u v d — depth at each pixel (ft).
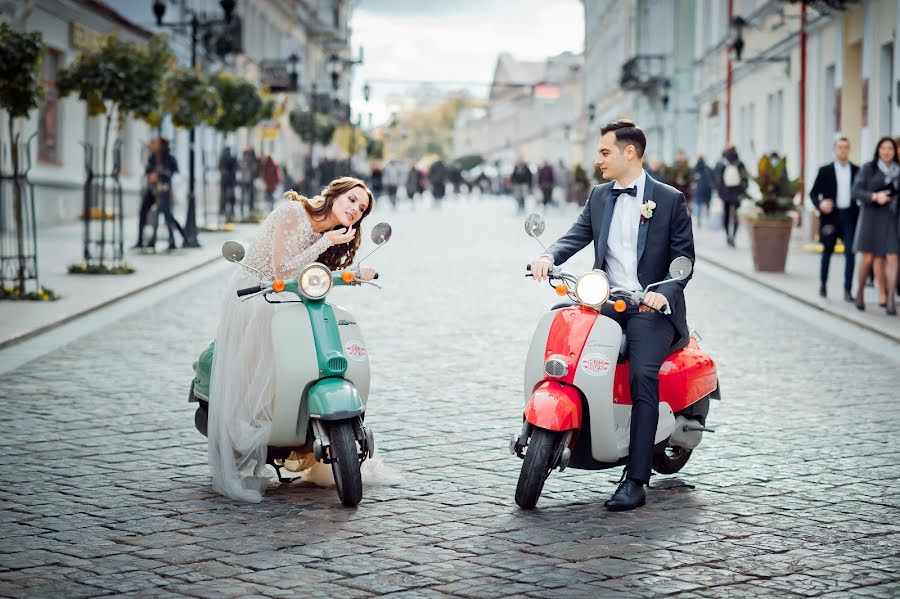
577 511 19.89
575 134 293.02
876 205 45.29
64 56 100.63
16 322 41.32
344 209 21.12
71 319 43.65
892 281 45.06
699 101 151.12
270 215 21.22
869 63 80.48
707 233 102.37
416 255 76.23
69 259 67.10
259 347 20.57
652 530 18.76
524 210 149.79
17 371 33.30
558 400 19.57
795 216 90.22
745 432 26.22
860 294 46.29
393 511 19.77
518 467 22.93
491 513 19.70
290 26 224.53
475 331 41.98
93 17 106.22
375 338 39.99
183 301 50.08
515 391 30.91
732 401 29.81
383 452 24.09
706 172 111.24
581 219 21.84
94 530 18.57
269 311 20.56
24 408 28.27
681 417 21.44
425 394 30.35
